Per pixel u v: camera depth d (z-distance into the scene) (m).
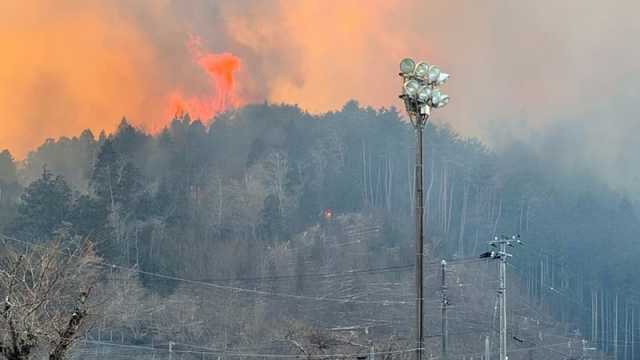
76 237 94.19
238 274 165.88
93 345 103.12
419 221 42.00
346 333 119.56
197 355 122.56
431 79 42.44
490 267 175.38
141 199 179.12
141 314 122.25
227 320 133.75
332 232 186.75
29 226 154.25
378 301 137.38
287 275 160.50
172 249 169.25
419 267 41.75
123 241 166.75
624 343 178.75
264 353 119.38
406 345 98.25
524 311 163.62
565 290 186.62
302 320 134.62
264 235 184.62
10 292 40.19
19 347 39.41
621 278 196.12
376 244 181.88
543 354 146.00
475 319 143.75
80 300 42.28
